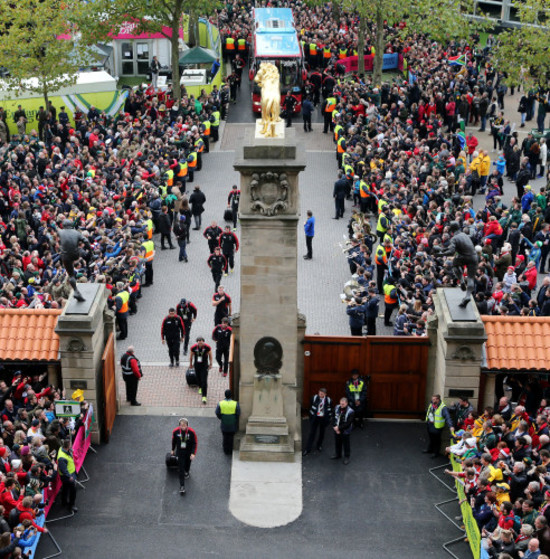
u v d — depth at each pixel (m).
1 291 32.22
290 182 25.23
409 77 63.25
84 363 27.19
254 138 25.45
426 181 42.66
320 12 79.00
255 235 25.69
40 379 28.50
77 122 54.16
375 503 25.69
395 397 29.41
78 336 26.89
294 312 26.41
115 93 56.44
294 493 26.02
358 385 28.41
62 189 42.84
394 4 58.25
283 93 59.72
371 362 29.02
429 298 31.72
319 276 39.75
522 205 42.25
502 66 56.41
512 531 21.53
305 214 46.19
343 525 24.81
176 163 47.38
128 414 29.56
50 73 52.72
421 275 33.31
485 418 26.22
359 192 45.31
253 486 26.23
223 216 46.03
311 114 60.22
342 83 60.25
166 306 37.28
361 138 49.28
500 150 52.81
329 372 29.19
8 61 51.56
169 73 65.81
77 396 27.31
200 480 26.52
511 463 24.41
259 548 23.92
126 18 55.75
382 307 37.12
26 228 38.75
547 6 54.94
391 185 42.12
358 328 33.34
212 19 76.44
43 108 52.88
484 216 40.03
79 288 28.38
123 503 25.58
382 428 29.08
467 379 27.27
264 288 26.17
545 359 27.41
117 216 40.22
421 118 55.53
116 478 26.59
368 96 56.66
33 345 27.81
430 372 29.05
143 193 42.62
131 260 36.12
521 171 45.31
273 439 27.17
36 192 41.41
